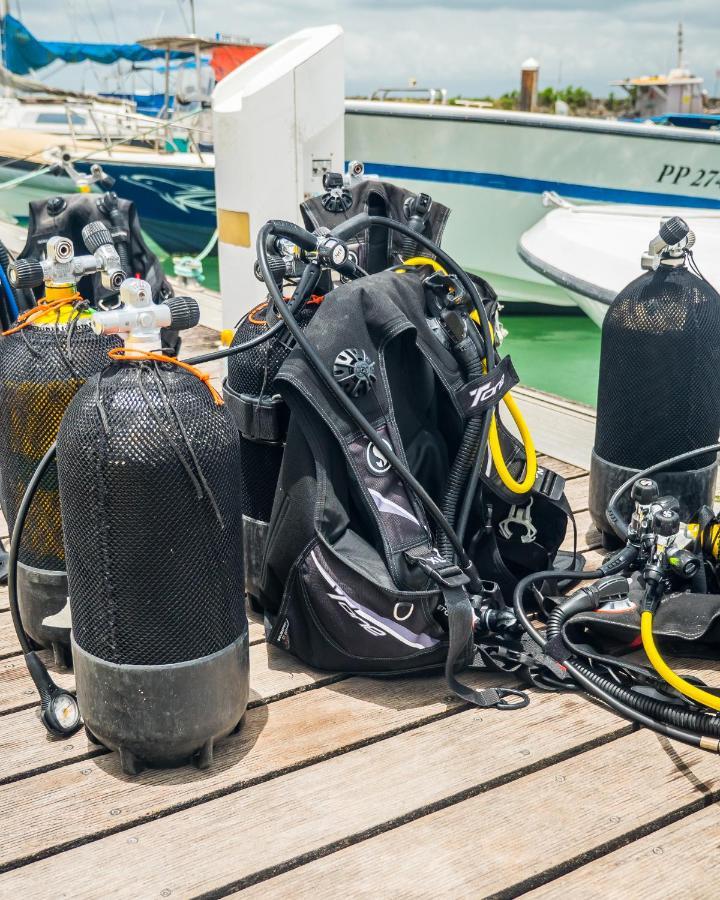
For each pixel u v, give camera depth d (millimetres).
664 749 2107
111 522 1816
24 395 2240
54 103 10992
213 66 14383
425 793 1951
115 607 1863
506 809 1911
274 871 1752
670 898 1691
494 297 2805
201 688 1918
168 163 10547
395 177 8273
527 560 2725
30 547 2344
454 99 9203
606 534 3076
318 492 2246
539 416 4504
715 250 5461
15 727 2189
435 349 2426
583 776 2014
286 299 2574
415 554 2242
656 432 2861
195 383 1924
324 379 2148
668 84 18125
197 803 1930
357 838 1835
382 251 2879
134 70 14484
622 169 8070
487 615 2389
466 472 2443
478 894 1692
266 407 2408
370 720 2203
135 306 1900
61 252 2297
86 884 1717
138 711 1908
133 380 1867
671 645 2512
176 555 1835
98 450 1796
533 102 13469
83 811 1898
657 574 2328
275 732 2156
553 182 8148
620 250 5645
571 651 2355
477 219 8438
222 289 4465
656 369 2797
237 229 4238
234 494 1925
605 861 1782
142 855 1785
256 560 2605
